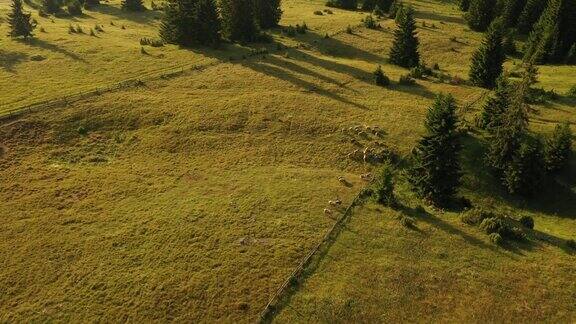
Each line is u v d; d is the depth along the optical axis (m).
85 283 44.50
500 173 66.44
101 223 52.31
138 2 136.75
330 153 68.62
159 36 108.38
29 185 57.91
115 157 65.50
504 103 72.38
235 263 46.62
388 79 90.25
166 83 83.94
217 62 94.06
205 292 43.38
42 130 67.88
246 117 75.06
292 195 58.03
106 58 92.06
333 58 103.06
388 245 49.84
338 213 54.97
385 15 135.38
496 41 89.69
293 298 42.84
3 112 69.81
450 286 44.91
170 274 45.38
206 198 57.09
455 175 59.22
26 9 135.50
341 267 46.62
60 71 85.06
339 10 141.75
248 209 54.91
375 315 41.56
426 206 58.81
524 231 55.38
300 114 76.62
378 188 57.59
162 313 41.41
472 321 41.41
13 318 40.88
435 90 89.19
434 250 49.50
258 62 95.44
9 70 84.00
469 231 53.12
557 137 66.88
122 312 41.44
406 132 73.62
